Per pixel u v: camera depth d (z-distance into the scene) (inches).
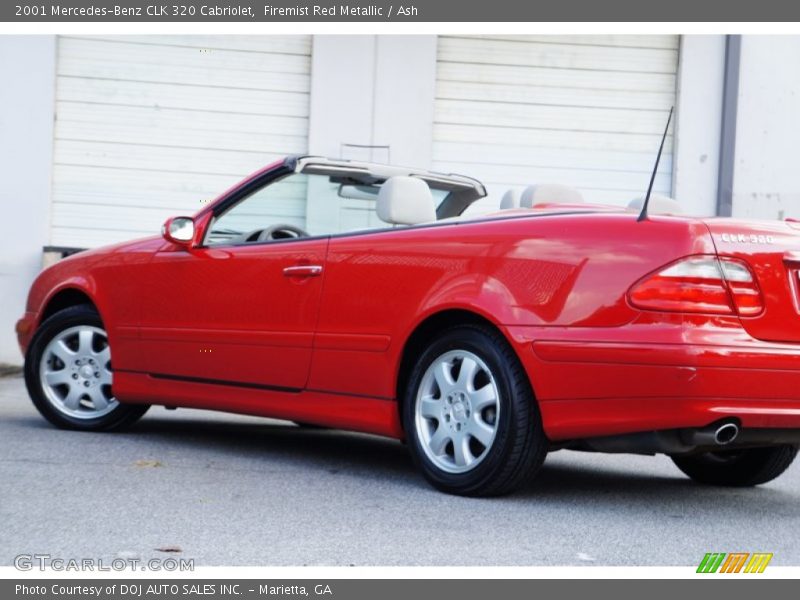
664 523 175.9
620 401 171.9
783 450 209.6
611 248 175.6
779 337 172.6
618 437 175.5
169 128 474.3
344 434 283.3
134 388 247.1
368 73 473.4
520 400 182.1
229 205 237.0
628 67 482.6
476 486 187.0
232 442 252.7
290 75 476.1
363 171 224.7
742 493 211.0
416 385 196.1
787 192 479.8
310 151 473.7
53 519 165.6
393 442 271.0
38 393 261.1
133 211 474.6
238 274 227.6
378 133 474.3
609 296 173.6
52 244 471.8
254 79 475.2
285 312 217.9
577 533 165.9
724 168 478.0
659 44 482.3
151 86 473.4
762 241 174.2
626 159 484.4
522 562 148.1
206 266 233.9
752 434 172.6
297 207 227.9
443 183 237.3
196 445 244.1
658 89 483.8
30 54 466.0
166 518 168.1
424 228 201.3
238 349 226.1
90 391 258.1
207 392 233.3
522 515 177.0
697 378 166.1
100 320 255.9
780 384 170.1
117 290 250.1
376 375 202.2
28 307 270.8
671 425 168.6
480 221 194.2
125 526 162.4
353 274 207.2
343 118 473.1
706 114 480.1
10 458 216.4
